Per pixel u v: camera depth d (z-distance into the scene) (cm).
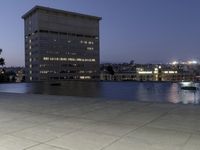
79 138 522
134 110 884
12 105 1088
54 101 1217
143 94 4609
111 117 754
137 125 638
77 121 701
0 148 463
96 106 1004
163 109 897
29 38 17100
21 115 820
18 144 487
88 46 18425
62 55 16962
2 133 577
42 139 520
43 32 16062
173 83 8150
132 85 8350
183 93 4444
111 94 4812
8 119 751
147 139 507
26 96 1530
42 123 683
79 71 17875
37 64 16062
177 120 693
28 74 17388
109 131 579
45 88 6994
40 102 1185
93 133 562
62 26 16988
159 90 5603
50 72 16325
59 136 541
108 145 471
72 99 1295
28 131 593
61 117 769
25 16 17388
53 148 459
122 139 510
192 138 511
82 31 18062
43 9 16012
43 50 16025
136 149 445
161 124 645
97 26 18900
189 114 787
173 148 447
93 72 18625
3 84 8462
